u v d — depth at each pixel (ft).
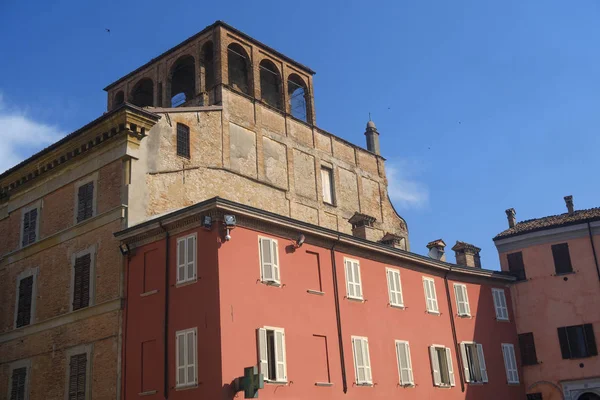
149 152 100.12
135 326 86.79
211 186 109.81
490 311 130.41
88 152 101.71
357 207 142.61
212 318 79.61
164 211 99.40
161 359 82.69
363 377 97.30
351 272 102.68
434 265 119.85
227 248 83.41
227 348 78.59
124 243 91.40
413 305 113.09
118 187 95.71
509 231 141.90
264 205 120.06
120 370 86.07
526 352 133.08
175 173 103.60
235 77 134.21
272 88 140.77
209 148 112.16
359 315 101.24
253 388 75.82
